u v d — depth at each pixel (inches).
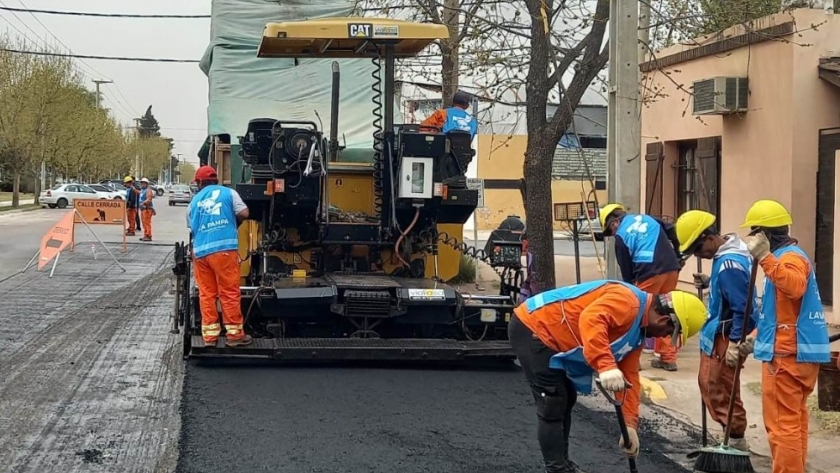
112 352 366.9
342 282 346.6
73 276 655.1
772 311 207.2
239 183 360.8
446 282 384.2
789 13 456.4
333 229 359.6
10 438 246.4
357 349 332.2
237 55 453.7
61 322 442.3
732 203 506.9
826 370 272.2
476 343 347.3
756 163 485.7
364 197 378.9
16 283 603.8
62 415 270.2
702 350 242.1
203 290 329.1
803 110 455.8
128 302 519.2
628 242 290.7
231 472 219.9
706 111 497.4
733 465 223.6
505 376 335.6
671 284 287.7
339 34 363.6
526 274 479.8
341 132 440.8
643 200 608.1
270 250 370.0
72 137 2298.2
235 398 292.0
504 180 1455.5
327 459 230.8
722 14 481.1
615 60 374.0
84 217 879.7
